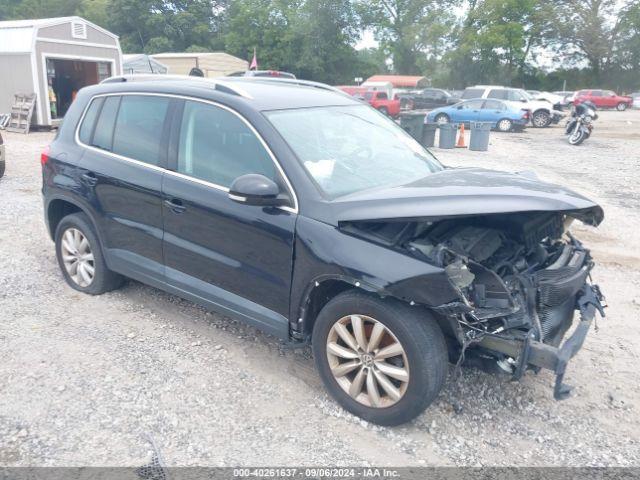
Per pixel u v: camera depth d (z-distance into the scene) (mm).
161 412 3578
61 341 4406
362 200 3479
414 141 4957
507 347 3258
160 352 4297
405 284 3168
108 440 3307
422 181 3891
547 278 3631
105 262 5012
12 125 19078
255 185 3486
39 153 14109
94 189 4797
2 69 19359
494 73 60406
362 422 3543
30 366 4035
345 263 3357
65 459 3141
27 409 3555
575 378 4164
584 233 8008
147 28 57344
